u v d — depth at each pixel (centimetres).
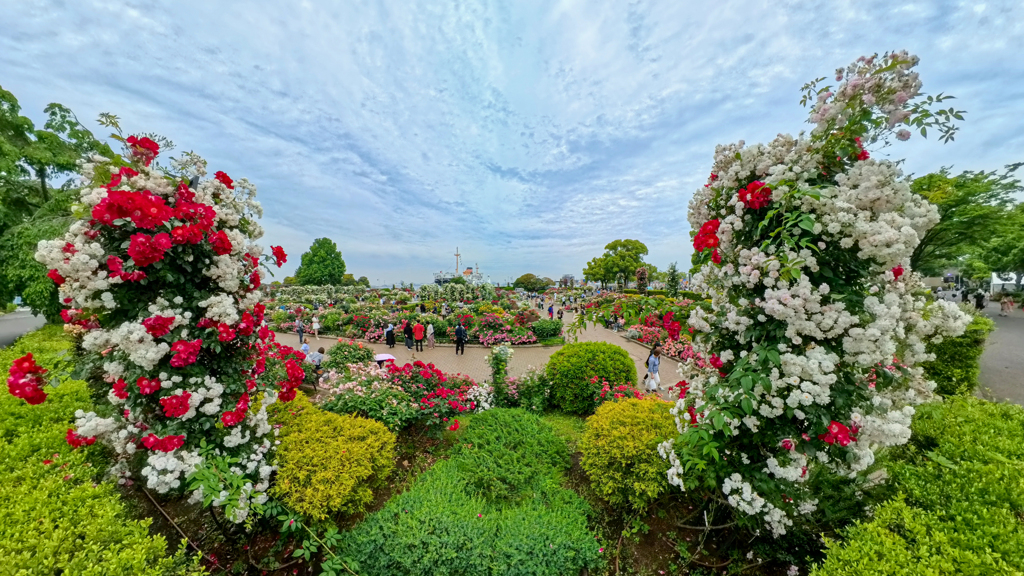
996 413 280
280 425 334
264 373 296
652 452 304
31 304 747
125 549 177
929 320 189
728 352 214
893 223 177
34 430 266
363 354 753
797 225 192
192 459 234
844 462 198
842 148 200
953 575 153
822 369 176
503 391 597
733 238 221
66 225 768
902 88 180
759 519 223
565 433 490
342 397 437
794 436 194
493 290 2997
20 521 180
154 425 240
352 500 297
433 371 548
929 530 182
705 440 197
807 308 177
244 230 299
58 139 927
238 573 250
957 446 233
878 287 186
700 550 264
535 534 253
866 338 172
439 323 1348
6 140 844
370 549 241
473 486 330
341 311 1648
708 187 244
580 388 570
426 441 447
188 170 275
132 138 248
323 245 4525
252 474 271
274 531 284
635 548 279
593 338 1288
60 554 168
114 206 202
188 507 297
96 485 236
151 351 215
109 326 231
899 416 180
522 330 1233
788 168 206
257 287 294
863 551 173
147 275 227
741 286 216
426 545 240
